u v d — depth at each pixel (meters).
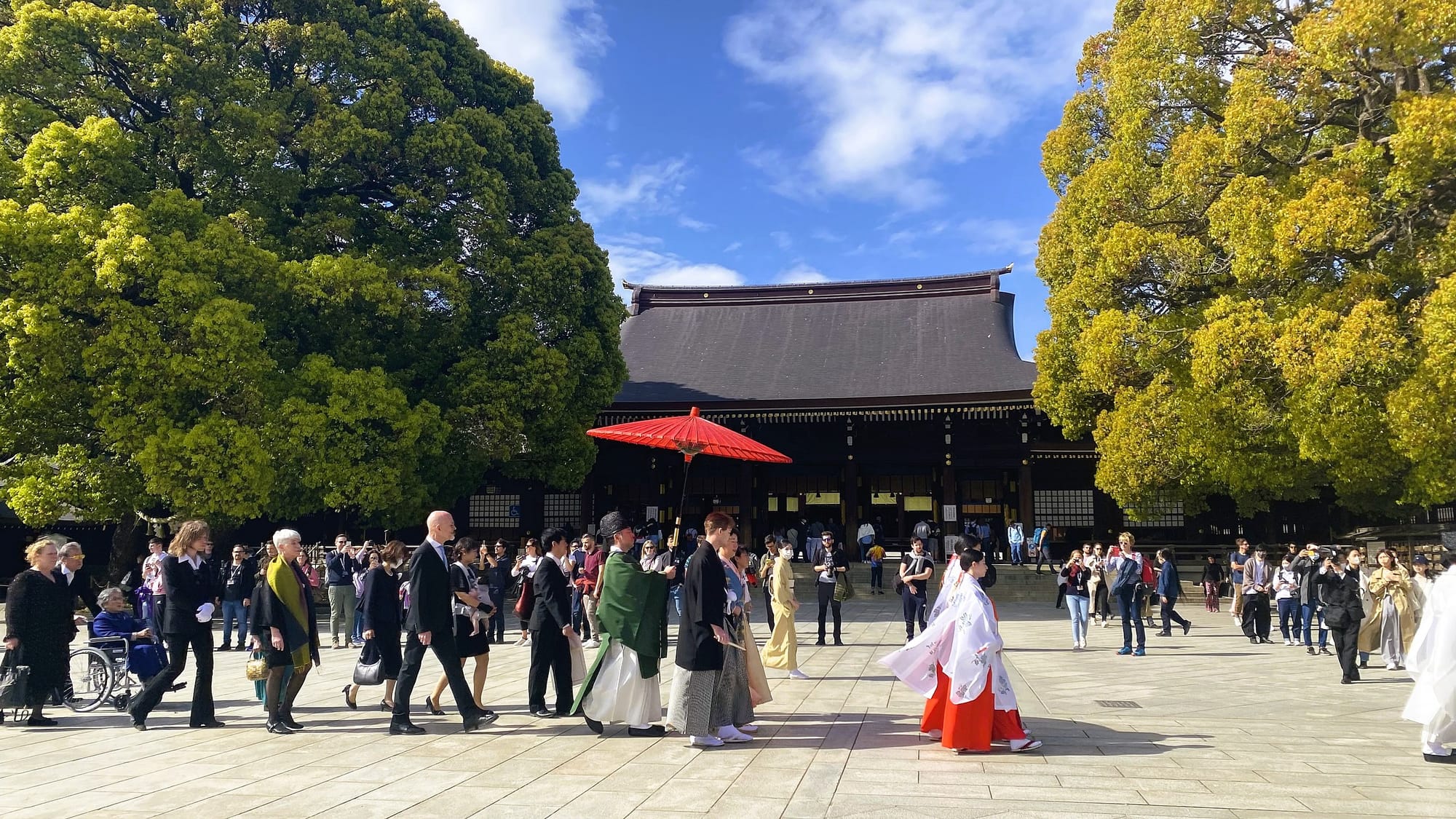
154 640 10.54
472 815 5.91
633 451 35.06
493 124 25.61
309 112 23.81
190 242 19.55
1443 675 7.17
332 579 17.02
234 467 18.94
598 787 6.57
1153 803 6.00
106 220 18.59
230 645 16.80
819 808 5.96
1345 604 12.17
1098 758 7.36
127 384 18.59
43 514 18.67
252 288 20.59
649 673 8.30
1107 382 21.11
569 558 17.52
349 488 20.89
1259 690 11.36
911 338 38.06
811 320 41.03
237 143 21.64
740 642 8.57
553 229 26.97
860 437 34.19
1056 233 24.89
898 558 33.22
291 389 21.14
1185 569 28.73
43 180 19.06
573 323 26.41
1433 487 16.02
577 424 26.77
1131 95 21.22
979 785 6.51
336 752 7.86
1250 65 19.70
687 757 7.51
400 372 23.75
